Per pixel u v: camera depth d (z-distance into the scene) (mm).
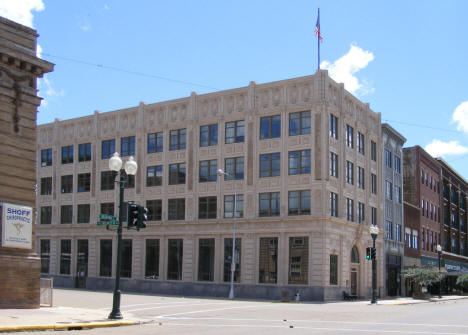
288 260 47656
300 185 48000
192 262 52344
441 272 59875
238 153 51250
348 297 48406
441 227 81875
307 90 48875
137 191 56750
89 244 59438
